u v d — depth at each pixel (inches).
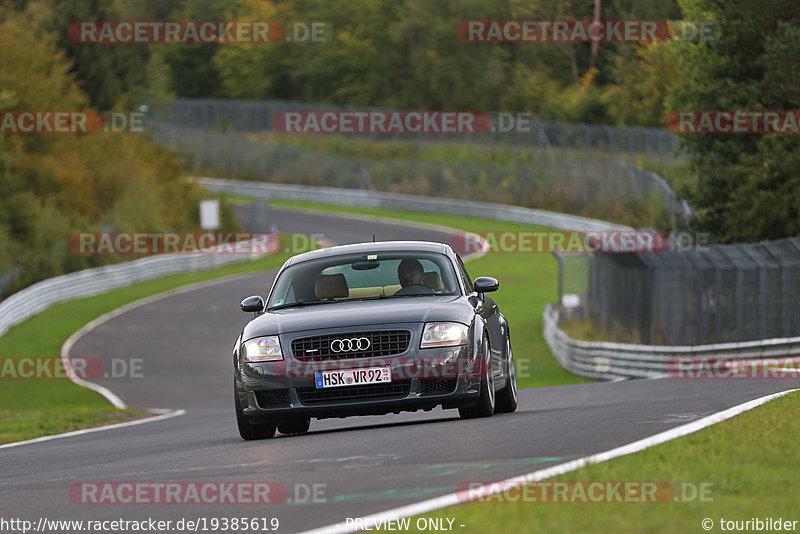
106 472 1221.7
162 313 5541.3
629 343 3976.4
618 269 4276.6
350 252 1620.3
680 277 3814.0
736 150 5354.3
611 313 4414.4
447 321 1439.5
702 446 1035.3
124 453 1520.7
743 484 836.6
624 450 1021.8
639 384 2508.6
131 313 5546.3
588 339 4279.0
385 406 1416.1
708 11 5502.0
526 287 6697.8
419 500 856.9
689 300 3850.9
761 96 5319.9
